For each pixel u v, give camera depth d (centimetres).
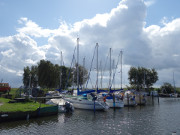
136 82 8231
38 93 3828
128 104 3669
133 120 2225
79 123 1989
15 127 1698
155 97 6881
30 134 1516
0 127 1677
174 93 7369
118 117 2416
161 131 1728
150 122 2116
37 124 1847
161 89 7994
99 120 2188
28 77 6375
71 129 1725
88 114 2580
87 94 3152
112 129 1770
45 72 5656
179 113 2834
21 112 1950
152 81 8331
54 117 2238
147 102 4916
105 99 3281
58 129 1708
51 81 5744
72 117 2317
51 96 3966
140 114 2705
